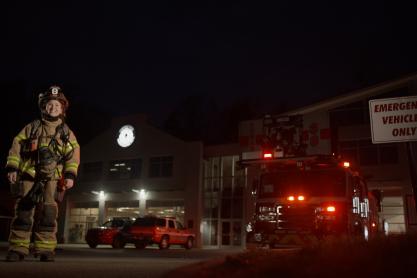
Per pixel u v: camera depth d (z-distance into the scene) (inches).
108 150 1753.2
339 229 487.2
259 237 518.6
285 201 513.0
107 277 195.3
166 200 1577.3
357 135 1277.1
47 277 192.9
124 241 995.3
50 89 298.2
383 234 233.5
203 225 1519.4
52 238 289.1
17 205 282.8
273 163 537.6
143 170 1649.9
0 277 191.6
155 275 205.0
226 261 211.8
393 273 144.6
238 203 1470.2
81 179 1792.6
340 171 508.1
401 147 1223.5
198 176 1525.6
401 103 308.3
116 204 1692.9
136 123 1707.7
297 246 494.9
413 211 1171.9
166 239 1011.3
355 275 147.6
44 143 288.0
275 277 159.9
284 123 573.3
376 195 696.4
